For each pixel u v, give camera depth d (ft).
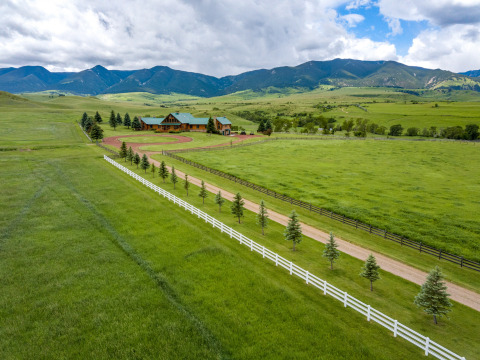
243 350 54.85
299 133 479.82
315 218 128.77
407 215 134.62
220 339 57.31
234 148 314.55
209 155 270.67
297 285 75.05
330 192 167.84
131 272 79.25
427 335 59.57
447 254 95.50
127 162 220.64
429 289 63.10
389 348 55.11
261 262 85.97
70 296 69.26
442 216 133.69
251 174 205.16
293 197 159.12
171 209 124.88
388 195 163.12
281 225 118.32
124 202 130.62
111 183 158.81
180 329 59.88
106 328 60.03
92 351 54.75
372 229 115.96
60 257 85.46
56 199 130.82
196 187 165.68
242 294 70.74
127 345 56.03
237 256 88.38
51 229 102.47
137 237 99.14
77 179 163.73
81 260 84.23
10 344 55.67
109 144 306.96
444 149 312.09
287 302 67.87
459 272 88.69
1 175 165.07
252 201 148.46
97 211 119.14
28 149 249.14
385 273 84.79
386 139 384.47
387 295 73.51
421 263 92.84
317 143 354.95
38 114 497.87
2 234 97.19
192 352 54.49
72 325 60.75
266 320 62.39
